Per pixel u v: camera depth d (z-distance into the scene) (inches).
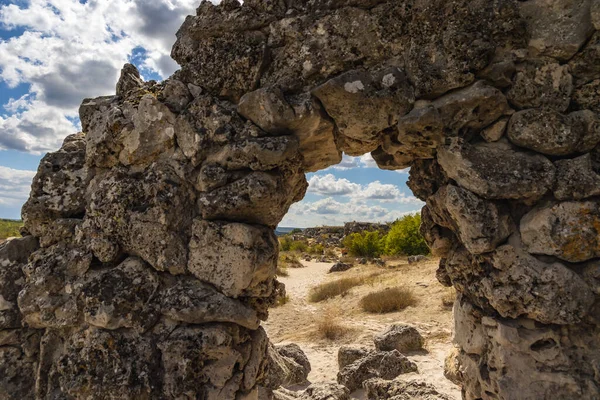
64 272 121.2
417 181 130.4
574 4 99.1
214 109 118.5
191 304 110.9
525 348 101.0
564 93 101.7
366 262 818.8
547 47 101.9
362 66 114.4
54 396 115.3
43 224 130.6
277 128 115.6
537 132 101.1
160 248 115.6
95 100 137.4
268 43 119.9
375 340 287.3
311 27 115.6
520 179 100.6
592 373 97.3
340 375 240.5
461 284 119.8
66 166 131.2
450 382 212.4
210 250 115.0
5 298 124.6
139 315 113.0
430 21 107.0
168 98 125.3
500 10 101.3
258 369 124.0
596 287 97.4
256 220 120.8
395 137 122.4
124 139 124.2
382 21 110.9
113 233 118.7
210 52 122.3
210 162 117.5
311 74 116.0
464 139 108.1
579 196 98.5
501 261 103.8
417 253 824.3
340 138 129.7
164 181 117.8
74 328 119.3
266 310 129.0
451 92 107.0
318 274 772.0
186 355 108.7
